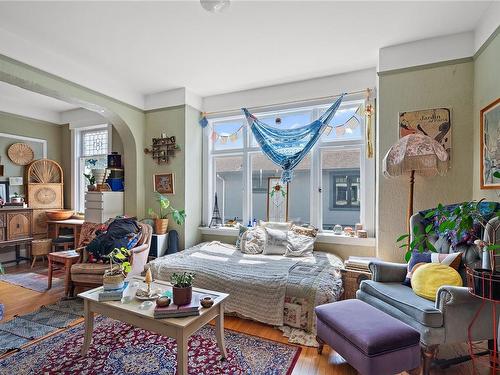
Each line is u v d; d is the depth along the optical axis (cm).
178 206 405
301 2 217
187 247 404
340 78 348
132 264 311
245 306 255
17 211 445
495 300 151
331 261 306
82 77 327
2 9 223
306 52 295
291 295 242
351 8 224
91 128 515
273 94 385
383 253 284
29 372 184
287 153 372
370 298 219
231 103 412
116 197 416
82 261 321
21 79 272
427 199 269
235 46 283
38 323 251
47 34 261
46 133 519
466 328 174
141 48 287
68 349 210
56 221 475
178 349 165
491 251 165
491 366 178
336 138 366
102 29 253
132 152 414
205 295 203
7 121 467
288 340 226
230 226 421
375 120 330
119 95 377
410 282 218
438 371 185
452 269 198
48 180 513
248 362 197
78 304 292
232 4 219
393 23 244
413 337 162
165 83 380
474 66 253
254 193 415
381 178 286
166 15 233
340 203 369
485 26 229
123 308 183
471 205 184
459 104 259
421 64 271
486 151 225
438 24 245
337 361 199
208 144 438
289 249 335
